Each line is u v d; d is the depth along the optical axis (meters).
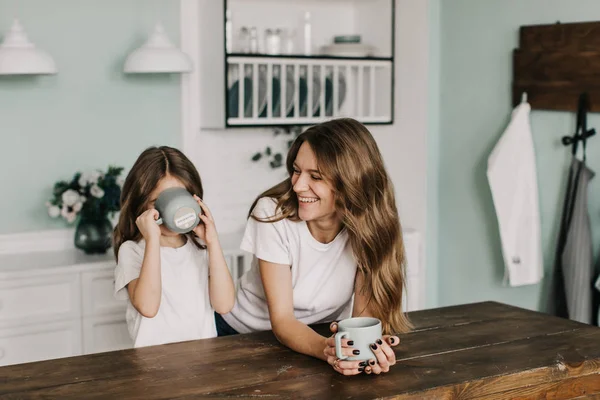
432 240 4.06
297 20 4.14
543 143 3.44
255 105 3.68
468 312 2.21
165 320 2.10
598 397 1.82
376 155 1.89
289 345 1.85
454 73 3.89
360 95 3.99
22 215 3.46
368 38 4.26
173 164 2.11
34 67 2.99
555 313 3.32
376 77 4.21
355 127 1.87
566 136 3.31
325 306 2.06
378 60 4.01
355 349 1.63
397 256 1.96
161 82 3.72
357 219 1.87
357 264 2.02
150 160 2.11
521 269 3.46
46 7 3.42
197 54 3.78
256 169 4.09
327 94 3.89
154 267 1.96
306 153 1.85
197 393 1.54
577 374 1.77
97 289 3.25
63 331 3.20
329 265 2.02
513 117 3.46
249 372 1.67
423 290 4.06
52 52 3.45
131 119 3.67
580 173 3.17
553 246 3.43
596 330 2.03
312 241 1.98
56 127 3.50
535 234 3.44
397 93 4.13
